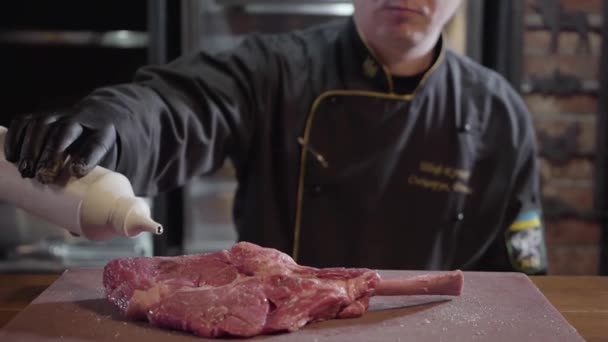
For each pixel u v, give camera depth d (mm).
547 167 2287
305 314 913
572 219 2312
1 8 2471
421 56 1479
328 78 1508
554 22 2209
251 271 981
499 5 2252
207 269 994
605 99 2246
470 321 945
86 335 886
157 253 2301
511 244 1543
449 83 1549
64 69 2514
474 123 1547
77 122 980
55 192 926
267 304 912
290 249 1518
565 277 1250
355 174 1485
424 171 1517
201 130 1341
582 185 2295
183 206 2361
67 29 2502
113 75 2523
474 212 1559
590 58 2234
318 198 1493
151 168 1211
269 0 2258
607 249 2322
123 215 894
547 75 2238
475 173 1557
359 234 1500
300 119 1497
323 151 1490
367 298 977
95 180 924
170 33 2328
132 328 909
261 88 1493
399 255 1518
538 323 943
